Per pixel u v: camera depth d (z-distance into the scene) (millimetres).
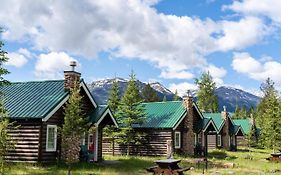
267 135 51469
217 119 62438
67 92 28703
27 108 27094
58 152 27656
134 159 35844
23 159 26344
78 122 22766
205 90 95438
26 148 26422
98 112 30469
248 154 50719
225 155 48156
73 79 29141
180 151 43344
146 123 43000
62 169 24859
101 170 25453
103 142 44812
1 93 22719
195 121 47375
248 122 77125
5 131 18078
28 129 26641
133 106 41812
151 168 25000
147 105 47094
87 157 29438
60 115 28344
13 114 26531
